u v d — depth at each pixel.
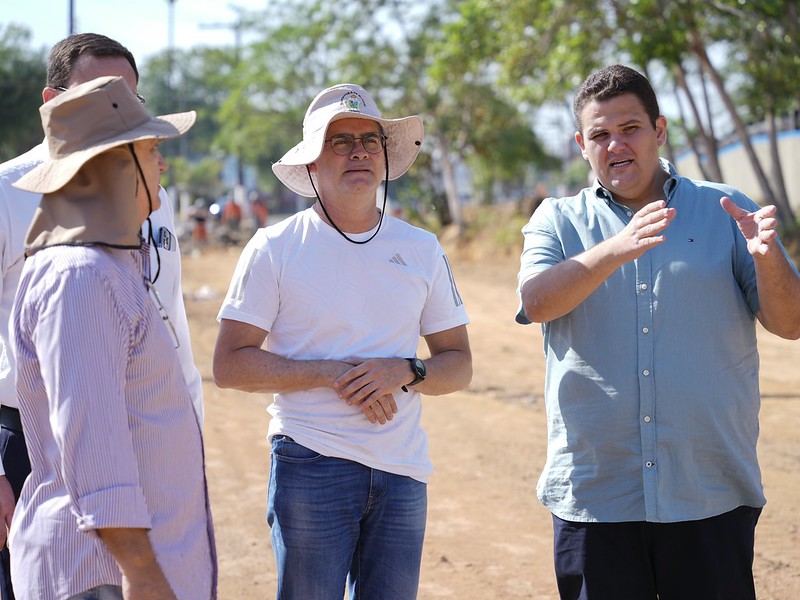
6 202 3.45
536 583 5.20
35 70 43.81
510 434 8.41
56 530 2.56
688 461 3.28
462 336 3.81
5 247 3.43
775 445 7.88
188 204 53.47
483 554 5.62
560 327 3.42
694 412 3.27
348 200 3.51
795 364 11.66
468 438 8.27
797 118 28.00
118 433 2.46
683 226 3.36
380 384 3.38
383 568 3.52
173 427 2.65
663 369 3.27
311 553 3.39
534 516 6.29
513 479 7.10
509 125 33.00
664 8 18.52
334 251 3.51
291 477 3.43
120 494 2.42
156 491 2.60
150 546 2.49
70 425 2.41
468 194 56.88
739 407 3.32
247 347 3.48
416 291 3.60
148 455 2.59
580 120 3.48
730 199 3.36
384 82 32.72
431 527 6.09
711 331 3.29
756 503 3.36
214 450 7.83
